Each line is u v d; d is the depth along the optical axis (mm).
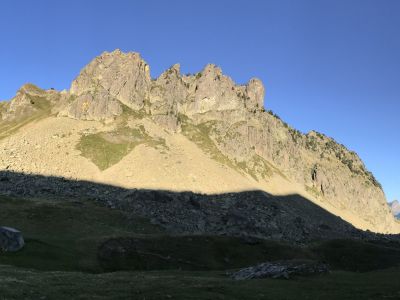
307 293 44625
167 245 93125
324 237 187750
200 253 94500
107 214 133625
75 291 40688
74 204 136625
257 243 107688
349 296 43281
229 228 158625
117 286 44531
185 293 41719
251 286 46906
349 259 118062
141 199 161250
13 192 147375
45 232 105062
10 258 64125
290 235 173250
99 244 83688
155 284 46250
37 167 196000
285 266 58375
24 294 37156
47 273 51844
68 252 74688
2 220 107875
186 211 163000
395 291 45750
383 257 119875
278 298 41875
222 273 64938
